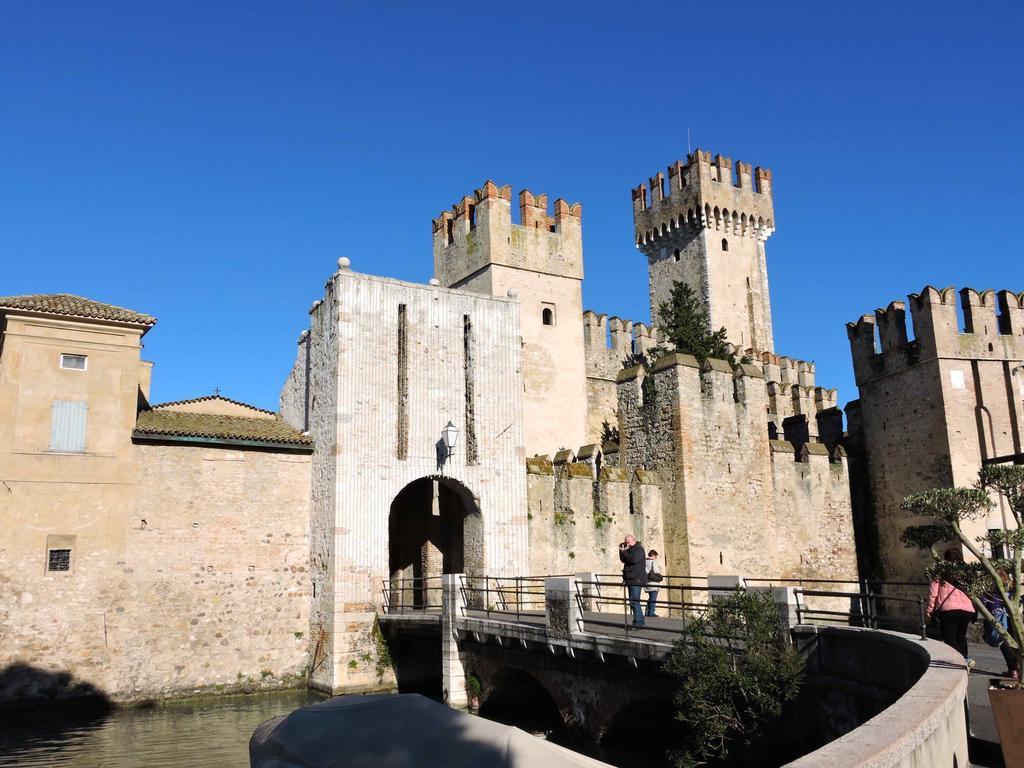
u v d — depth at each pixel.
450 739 9.66
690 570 32.44
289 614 31.12
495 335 34.53
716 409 34.84
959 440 35.31
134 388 29.92
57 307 29.03
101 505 28.72
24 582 27.23
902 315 38.19
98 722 25.66
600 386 48.22
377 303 32.41
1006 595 11.16
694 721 15.49
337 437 30.70
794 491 37.16
